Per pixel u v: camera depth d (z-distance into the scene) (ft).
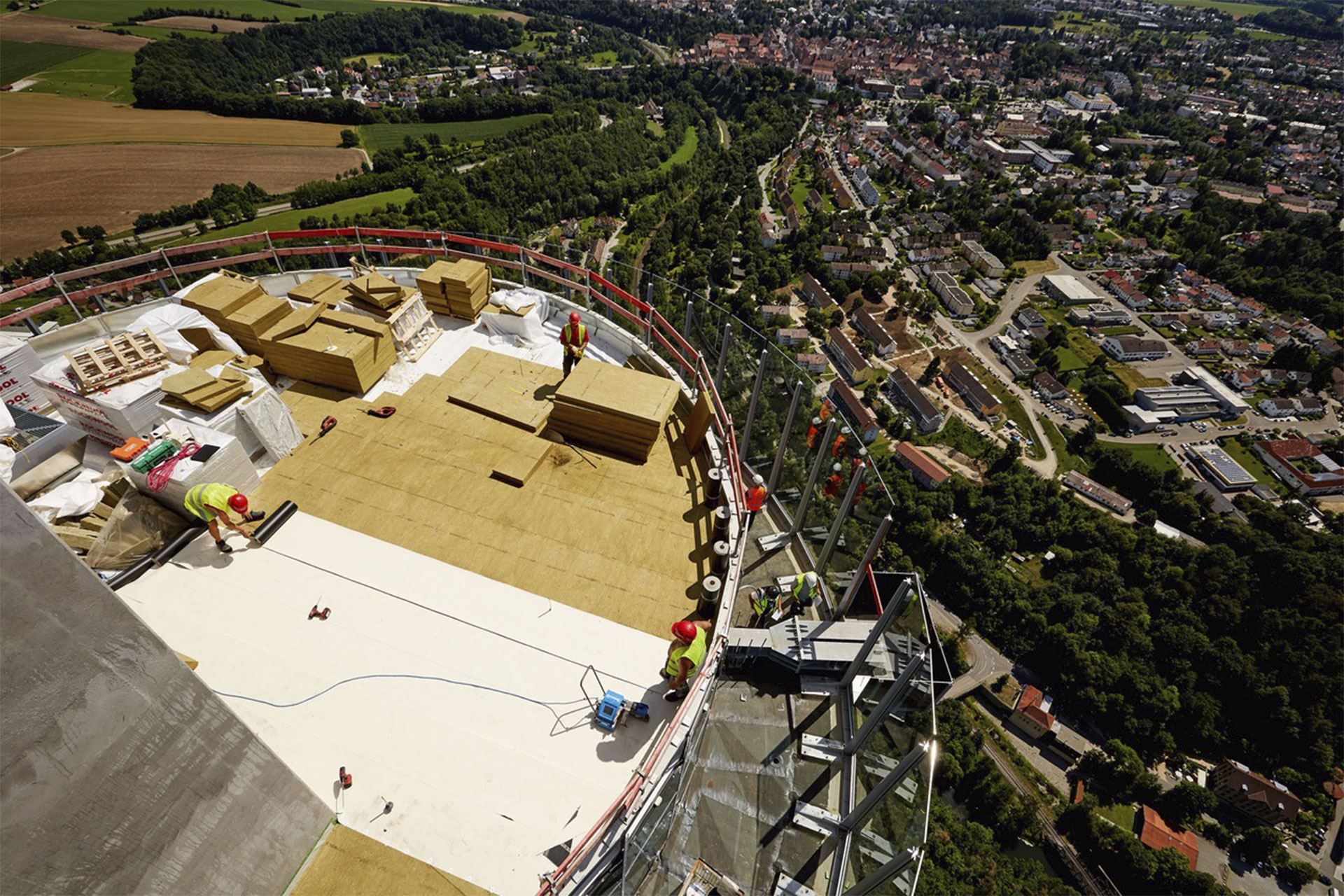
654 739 28.96
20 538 11.44
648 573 35.68
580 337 46.42
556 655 31.60
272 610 32.53
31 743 13.23
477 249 63.10
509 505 38.81
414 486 39.45
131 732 15.26
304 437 42.98
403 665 30.71
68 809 14.67
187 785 17.46
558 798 26.71
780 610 38.19
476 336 55.36
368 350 46.62
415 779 26.86
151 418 39.06
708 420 42.37
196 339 45.73
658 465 42.70
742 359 46.16
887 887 25.18
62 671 13.24
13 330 50.52
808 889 29.40
